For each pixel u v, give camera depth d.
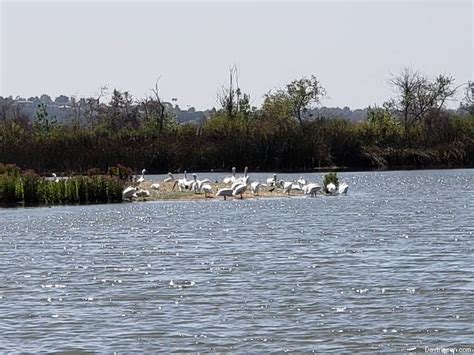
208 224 44.12
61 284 26.77
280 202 57.62
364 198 61.12
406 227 41.56
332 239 37.00
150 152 91.19
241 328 20.58
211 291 25.09
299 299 23.66
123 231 41.66
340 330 20.22
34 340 19.86
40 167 83.44
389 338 19.52
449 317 21.25
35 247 36.16
